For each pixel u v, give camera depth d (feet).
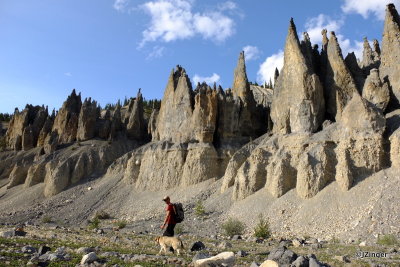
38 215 230.27
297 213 153.69
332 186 156.56
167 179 232.53
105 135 321.73
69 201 249.34
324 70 209.46
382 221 124.47
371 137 159.33
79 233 120.37
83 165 285.64
